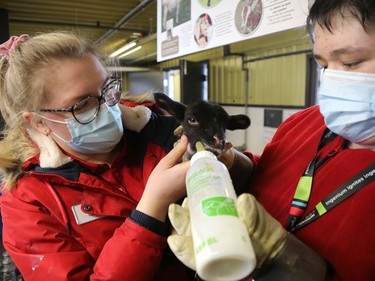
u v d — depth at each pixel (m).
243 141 6.93
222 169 0.61
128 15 5.81
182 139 0.86
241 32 1.87
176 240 0.56
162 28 2.90
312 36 0.72
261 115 6.50
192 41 2.42
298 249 0.59
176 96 10.43
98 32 7.56
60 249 0.88
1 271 1.91
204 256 0.48
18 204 0.94
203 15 2.25
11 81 0.98
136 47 8.01
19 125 1.02
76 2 5.44
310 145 0.83
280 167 0.88
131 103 1.27
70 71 0.92
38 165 1.02
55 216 0.93
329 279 0.64
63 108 0.94
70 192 0.97
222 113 0.92
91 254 0.92
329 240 0.67
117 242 0.79
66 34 1.04
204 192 0.55
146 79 11.37
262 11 1.68
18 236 0.90
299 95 5.67
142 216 0.78
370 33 0.58
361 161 0.69
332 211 0.69
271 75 6.19
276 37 4.95
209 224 0.51
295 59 5.66
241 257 0.48
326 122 0.74
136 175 1.08
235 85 7.14
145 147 1.13
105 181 1.02
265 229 0.56
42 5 5.57
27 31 7.38
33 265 0.85
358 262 0.62
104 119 0.98
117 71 1.15
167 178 0.76
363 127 0.68
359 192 0.66
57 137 1.01
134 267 0.76
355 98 0.66
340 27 0.60
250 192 0.96
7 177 1.00
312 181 0.76
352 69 0.65
